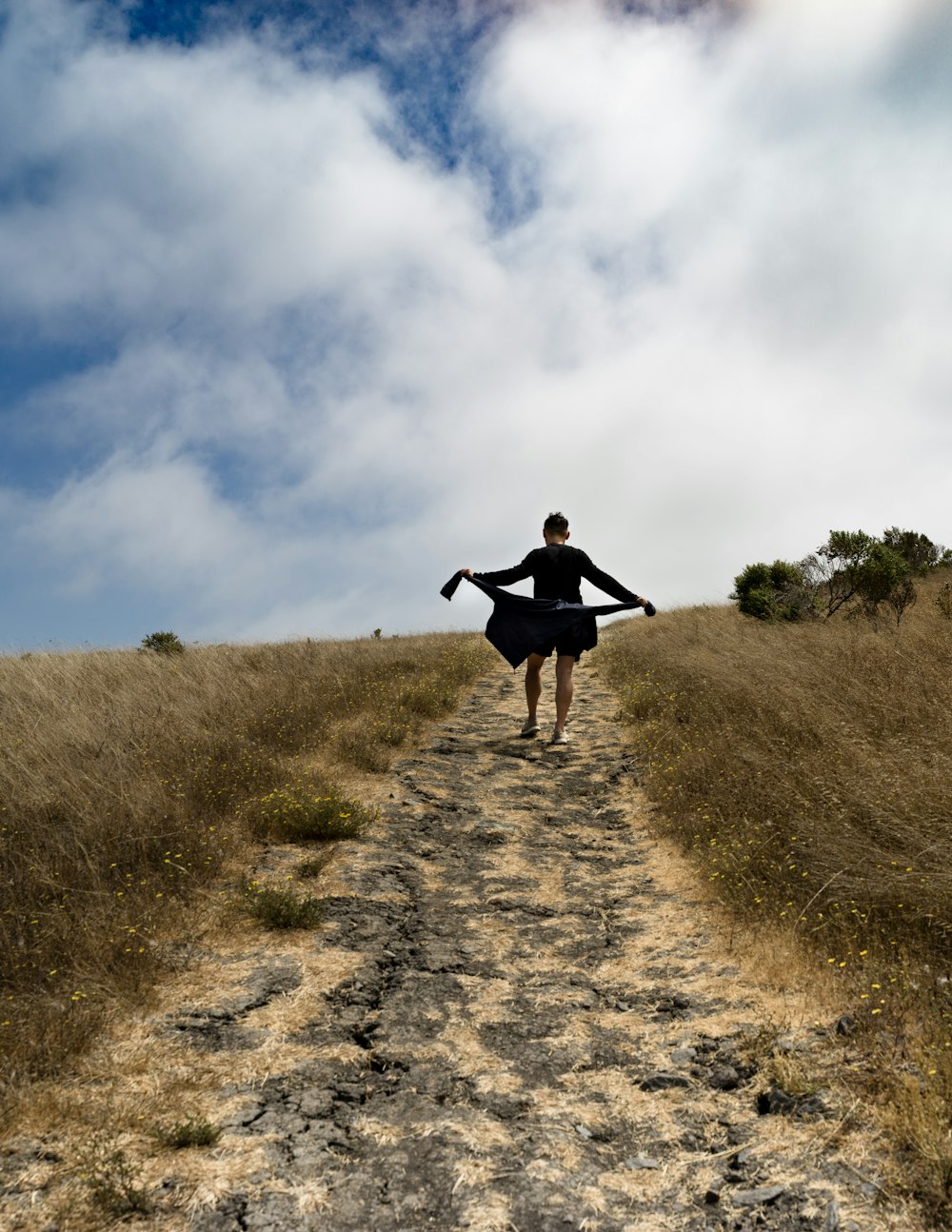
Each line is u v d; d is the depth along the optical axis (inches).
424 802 263.1
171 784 238.2
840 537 617.6
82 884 173.6
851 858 170.1
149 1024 132.6
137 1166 97.3
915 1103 99.3
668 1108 112.7
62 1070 117.0
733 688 328.8
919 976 132.3
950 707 248.7
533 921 184.9
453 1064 125.3
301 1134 105.7
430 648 629.6
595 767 309.1
